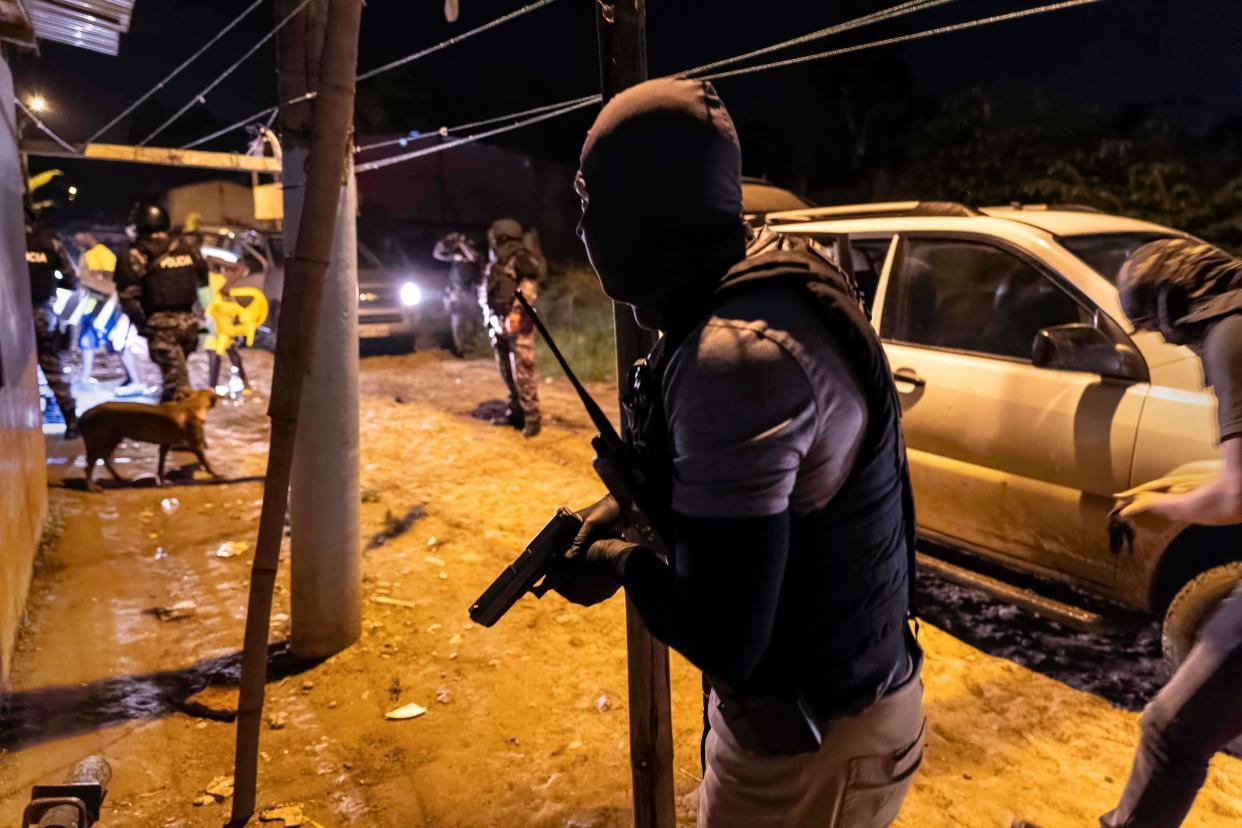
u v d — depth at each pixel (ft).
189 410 20.13
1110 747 10.30
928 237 14.07
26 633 13.11
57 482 20.25
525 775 9.98
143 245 22.45
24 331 16.26
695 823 9.08
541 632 13.32
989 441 12.47
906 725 4.76
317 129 8.02
